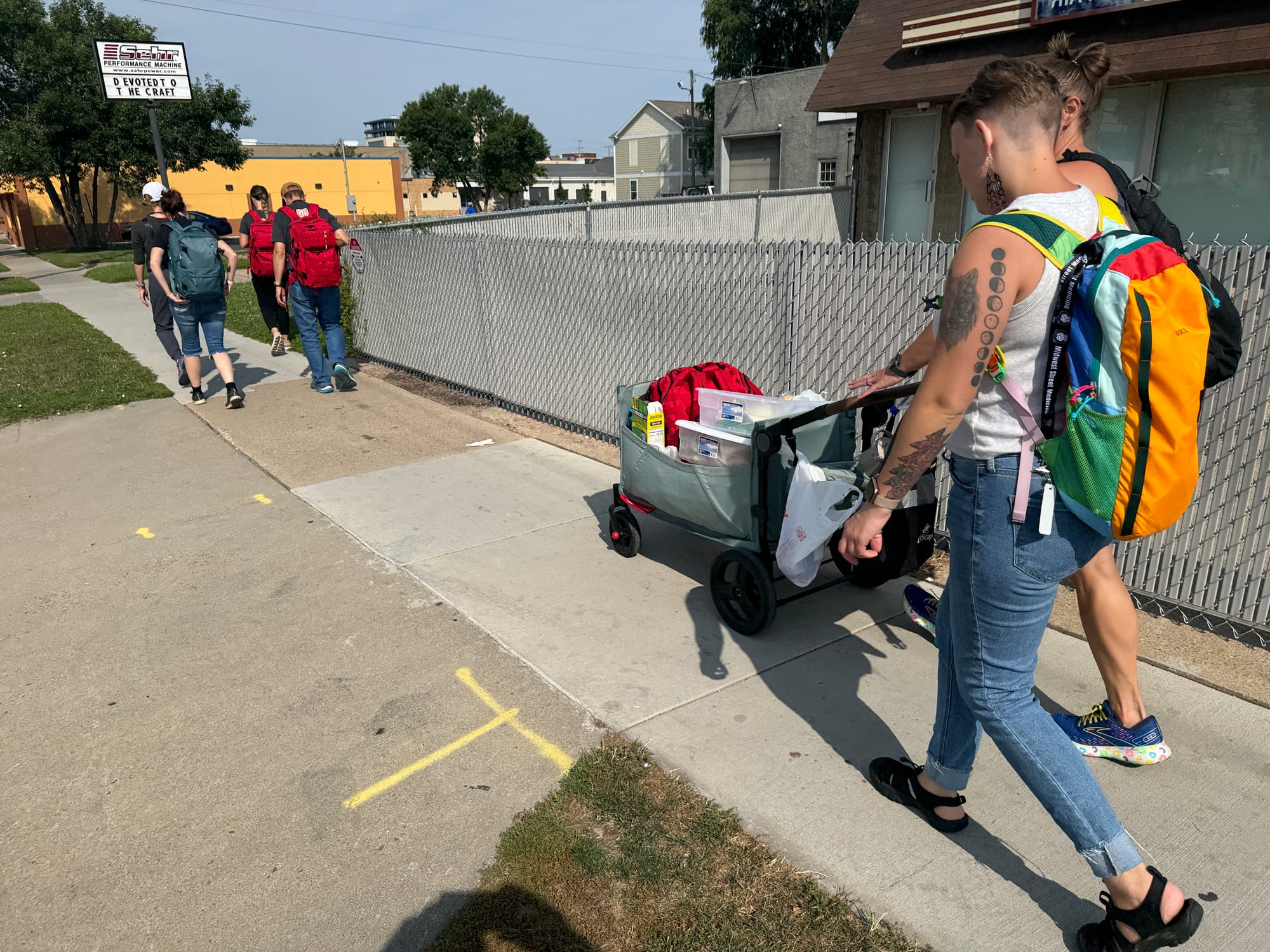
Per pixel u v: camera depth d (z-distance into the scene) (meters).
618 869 2.29
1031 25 9.12
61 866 2.38
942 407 1.73
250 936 2.13
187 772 2.75
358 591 3.98
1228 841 2.32
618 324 5.89
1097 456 1.66
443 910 2.19
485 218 10.34
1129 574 3.63
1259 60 7.39
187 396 7.64
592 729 2.91
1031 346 1.72
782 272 4.68
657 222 12.74
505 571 4.16
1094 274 1.62
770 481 3.26
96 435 6.59
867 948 2.03
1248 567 3.27
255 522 4.86
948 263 3.92
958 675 2.03
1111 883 1.90
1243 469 3.22
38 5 41.03
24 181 42.88
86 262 29.16
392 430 6.64
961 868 2.27
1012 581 1.83
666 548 4.40
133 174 42.16
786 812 2.49
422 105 71.75
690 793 2.57
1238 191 8.45
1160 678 3.09
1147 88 8.77
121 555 4.44
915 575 4.01
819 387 4.66
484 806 2.56
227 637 3.59
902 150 11.47
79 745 2.90
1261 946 2.00
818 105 11.21
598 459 5.89
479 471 5.67
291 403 7.42
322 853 2.39
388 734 2.92
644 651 3.40
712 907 2.17
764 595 3.34
